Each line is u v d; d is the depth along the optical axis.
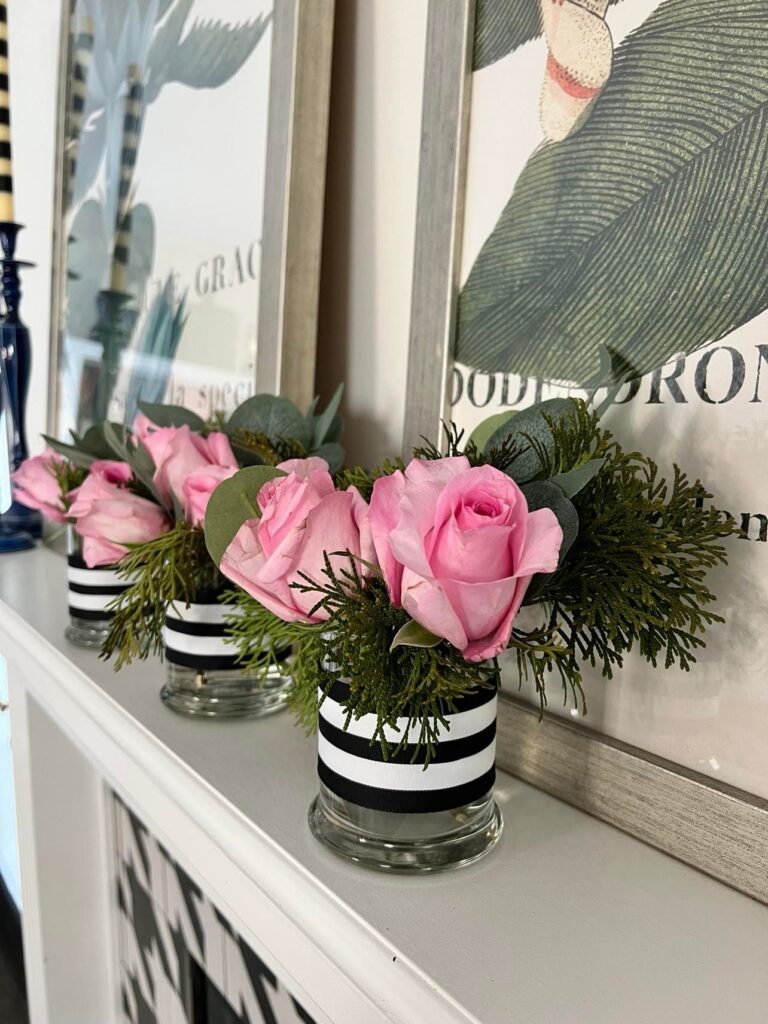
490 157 0.51
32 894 0.99
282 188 0.67
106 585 0.71
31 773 0.93
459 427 0.53
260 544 0.38
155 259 0.94
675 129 0.41
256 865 0.43
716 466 0.40
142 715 0.57
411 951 0.35
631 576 0.37
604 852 0.42
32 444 1.42
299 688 0.45
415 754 0.38
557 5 0.46
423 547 0.32
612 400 0.41
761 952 0.35
